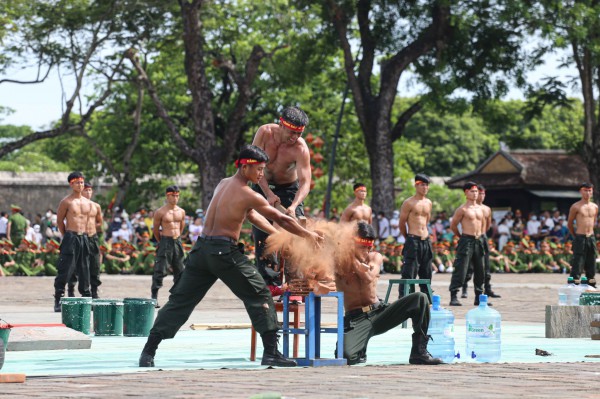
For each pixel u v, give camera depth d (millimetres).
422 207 25141
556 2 53906
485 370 11008
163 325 11633
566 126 107062
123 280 37656
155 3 57500
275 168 13164
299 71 61281
